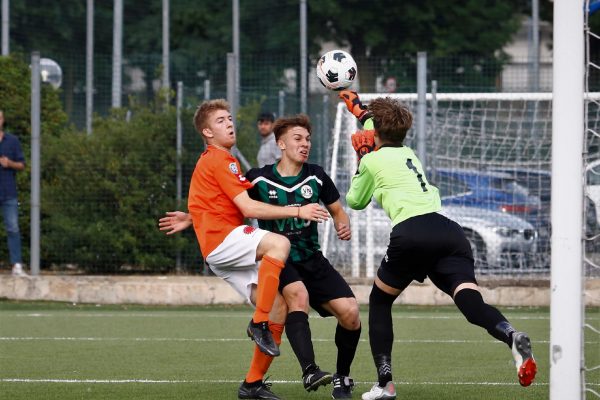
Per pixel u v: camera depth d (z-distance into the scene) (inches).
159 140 1935.3
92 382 965.2
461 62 2407.7
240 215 863.1
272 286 828.0
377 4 3814.0
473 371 1047.0
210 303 1815.9
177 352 1203.9
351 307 868.6
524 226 1883.6
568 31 697.0
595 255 1213.7
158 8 3740.2
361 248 1918.1
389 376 831.1
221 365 1091.9
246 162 1894.7
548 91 1942.7
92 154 1923.0
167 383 959.0
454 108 1961.1
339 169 1985.7
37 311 1721.2
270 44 3592.5
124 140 1929.1
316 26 3796.8
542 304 1774.1
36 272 1855.3
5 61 2055.9
